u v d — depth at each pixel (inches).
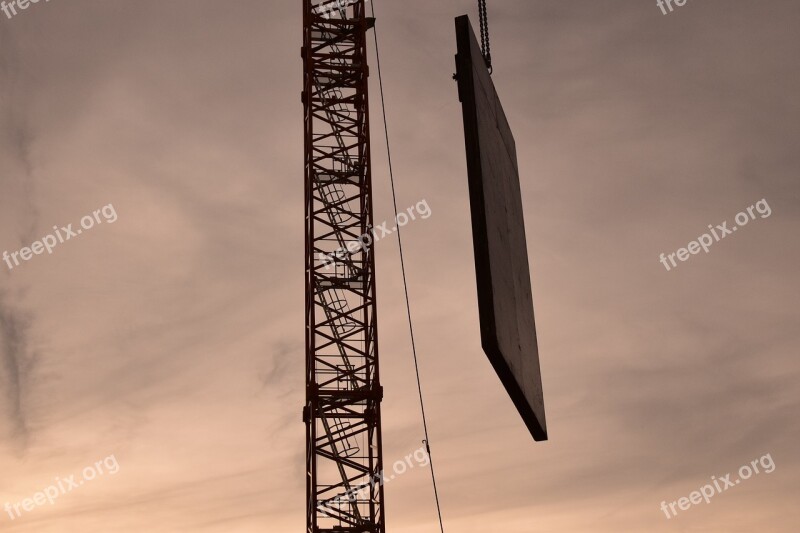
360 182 2346.2
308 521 2138.3
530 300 995.3
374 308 2235.5
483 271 823.7
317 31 2418.8
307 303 2252.7
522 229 1016.2
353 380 2197.3
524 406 894.4
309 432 2175.2
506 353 839.7
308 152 2353.6
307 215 2315.5
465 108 863.1
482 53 971.9
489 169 889.5
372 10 2440.9
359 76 2391.7
